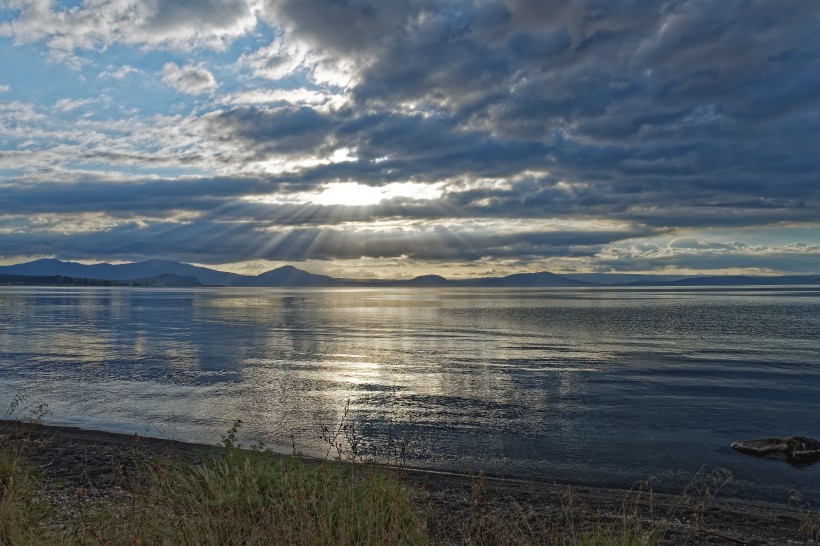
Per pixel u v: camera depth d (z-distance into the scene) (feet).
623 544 19.04
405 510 17.54
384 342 142.92
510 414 60.29
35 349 121.70
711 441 50.19
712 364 102.58
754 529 29.09
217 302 465.47
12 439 37.76
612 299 570.87
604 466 42.75
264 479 19.92
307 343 139.13
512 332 177.88
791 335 164.96
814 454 45.50
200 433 51.49
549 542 19.98
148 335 159.02
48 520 20.11
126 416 58.54
